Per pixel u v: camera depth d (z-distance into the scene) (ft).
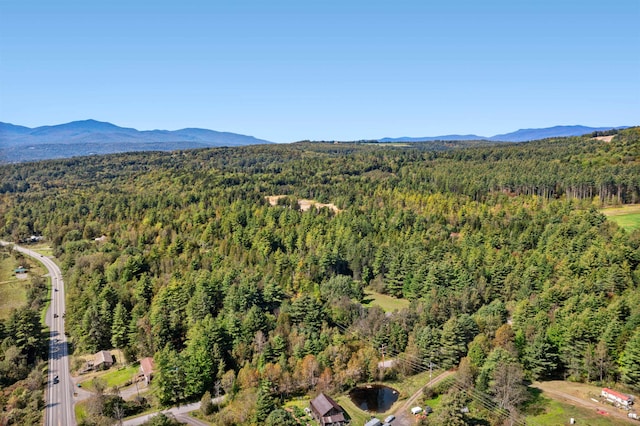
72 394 364.58
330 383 346.95
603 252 484.74
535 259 522.47
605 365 327.67
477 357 349.41
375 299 539.29
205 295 440.86
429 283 508.94
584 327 347.56
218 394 346.74
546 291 441.68
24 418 328.70
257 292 461.37
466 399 298.56
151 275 550.36
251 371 343.67
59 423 323.16
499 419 282.56
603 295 420.77
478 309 456.04
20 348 409.69
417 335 389.80
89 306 461.37
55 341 467.52
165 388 338.75
